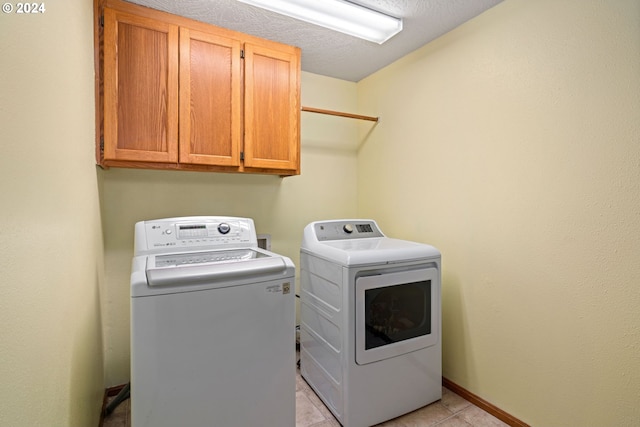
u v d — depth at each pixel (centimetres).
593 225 135
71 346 102
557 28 145
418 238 225
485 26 177
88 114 139
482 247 181
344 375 163
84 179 128
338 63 248
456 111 195
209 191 227
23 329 65
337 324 170
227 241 178
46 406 78
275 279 135
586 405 138
